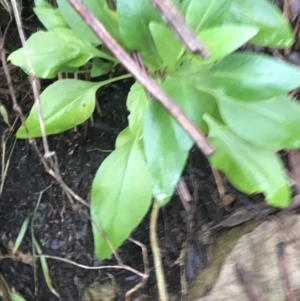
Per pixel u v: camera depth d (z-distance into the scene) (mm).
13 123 304
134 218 238
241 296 269
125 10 213
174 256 291
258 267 271
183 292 285
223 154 236
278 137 228
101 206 239
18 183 303
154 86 180
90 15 180
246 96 207
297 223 275
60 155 297
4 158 304
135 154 242
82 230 293
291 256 270
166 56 212
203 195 292
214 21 207
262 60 207
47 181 298
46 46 243
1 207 305
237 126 229
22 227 295
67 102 251
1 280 295
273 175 233
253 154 237
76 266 294
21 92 306
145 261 272
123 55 182
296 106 231
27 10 304
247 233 278
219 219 292
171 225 292
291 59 292
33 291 302
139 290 291
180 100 206
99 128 297
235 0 244
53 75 245
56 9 255
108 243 237
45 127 247
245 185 233
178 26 163
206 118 243
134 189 239
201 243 291
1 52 261
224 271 273
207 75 217
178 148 203
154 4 163
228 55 213
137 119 245
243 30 190
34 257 296
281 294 266
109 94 297
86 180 292
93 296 293
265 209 284
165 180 206
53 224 296
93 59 273
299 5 294
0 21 305
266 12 244
